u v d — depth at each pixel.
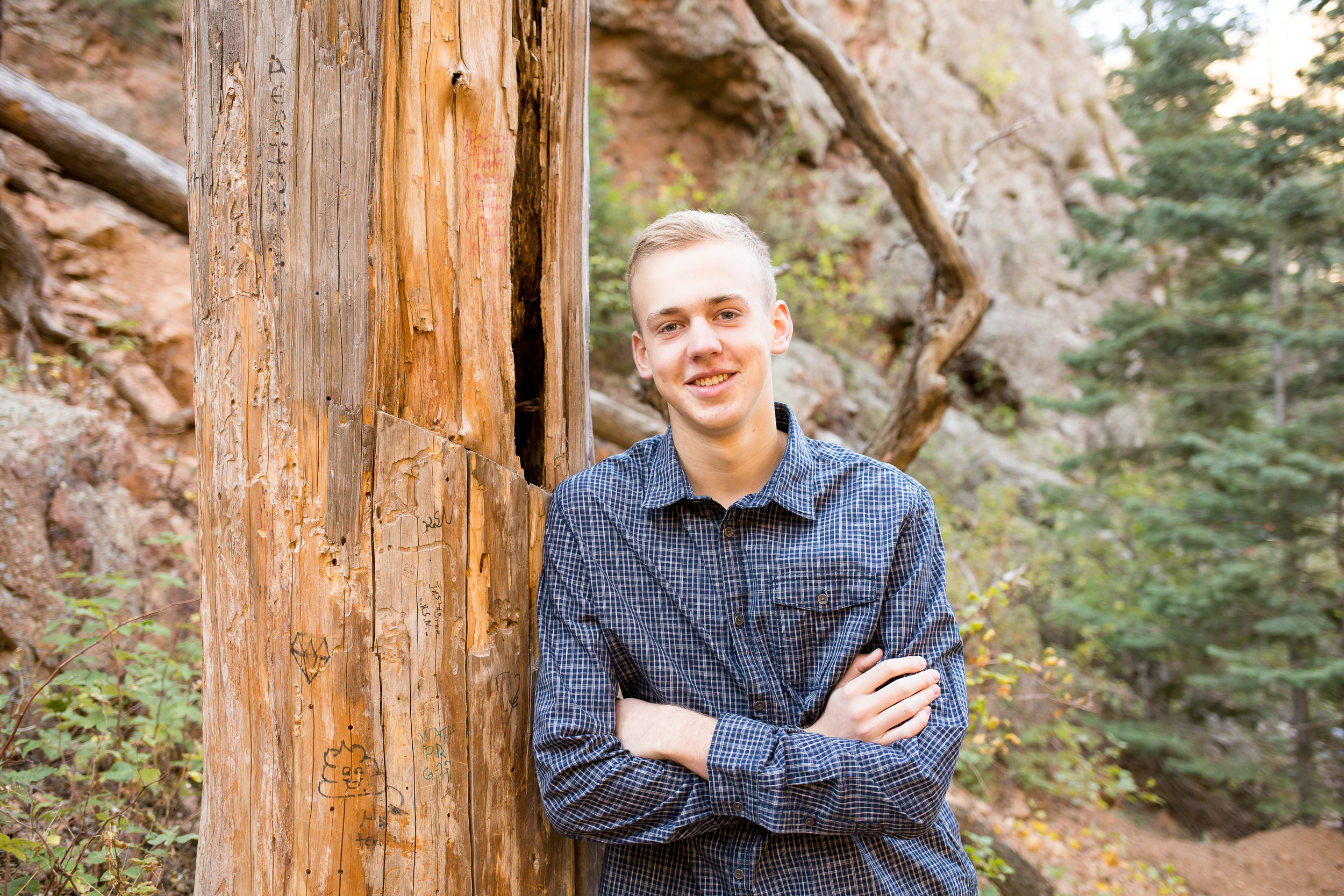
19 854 1.67
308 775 1.31
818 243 8.68
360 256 1.30
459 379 1.39
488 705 1.40
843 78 3.62
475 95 1.37
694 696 1.35
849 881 1.31
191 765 2.37
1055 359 9.52
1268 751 6.17
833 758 1.26
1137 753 6.19
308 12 1.28
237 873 1.35
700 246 1.39
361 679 1.32
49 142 3.90
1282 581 5.98
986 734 4.03
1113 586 6.49
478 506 1.40
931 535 1.42
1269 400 7.02
